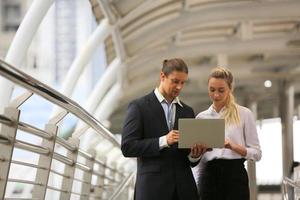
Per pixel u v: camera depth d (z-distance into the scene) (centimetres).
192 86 3734
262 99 4253
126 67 2798
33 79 585
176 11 2436
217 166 687
